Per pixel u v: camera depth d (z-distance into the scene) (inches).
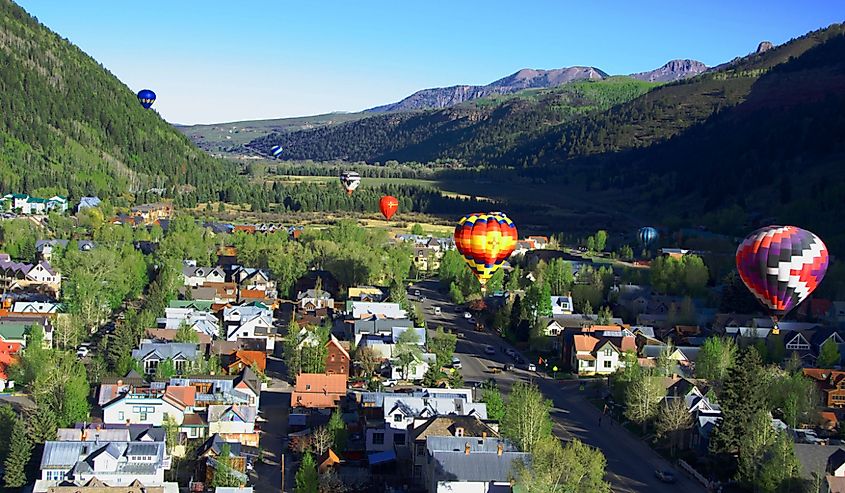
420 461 4618.6
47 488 4158.5
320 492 4357.8
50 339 6909.5
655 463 5073.8
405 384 6456.7
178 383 5452.8
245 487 4303.6
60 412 4953.3
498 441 4534.9
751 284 5679.1
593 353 7071.9
